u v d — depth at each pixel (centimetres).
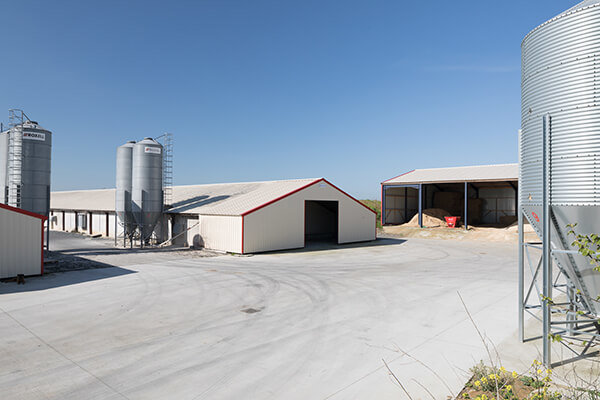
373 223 3231
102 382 656
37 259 1588
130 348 808
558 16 752
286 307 1132
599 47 693
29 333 897
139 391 625
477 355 782
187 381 661
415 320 1014
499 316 1053
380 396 612
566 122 726
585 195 695
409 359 759
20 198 2105
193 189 3791
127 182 2727
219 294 1286
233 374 689
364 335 895
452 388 639
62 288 1365
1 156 2208
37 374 686
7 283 1452
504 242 3119
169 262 1986
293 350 802
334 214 3681
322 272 1720
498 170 3878
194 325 962
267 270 1759
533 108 804
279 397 609
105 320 998
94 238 3334
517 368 722
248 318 1023
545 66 771
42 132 2159
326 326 961
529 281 1537
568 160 720
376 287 1409
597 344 843
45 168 2177
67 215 4162
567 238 749
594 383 651
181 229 2762
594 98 694
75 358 755
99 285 1416
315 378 675
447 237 3447
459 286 1435
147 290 1338
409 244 2967
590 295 781
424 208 4466
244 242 2272
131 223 2719
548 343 735
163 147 2744
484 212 4359
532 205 811
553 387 640
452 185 4572
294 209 2578
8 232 1512
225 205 2625
